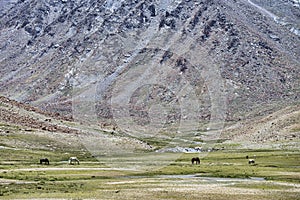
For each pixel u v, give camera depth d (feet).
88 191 371.56
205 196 357.41
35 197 333.01
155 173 520.83
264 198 357.41
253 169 613.93
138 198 338.34
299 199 358.43
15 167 591.37
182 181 460.96
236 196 361.92
